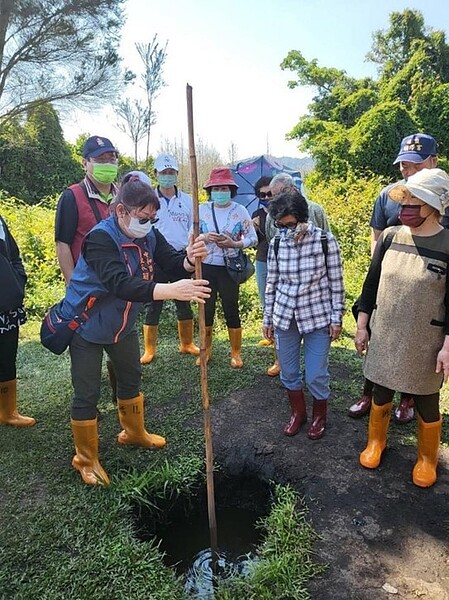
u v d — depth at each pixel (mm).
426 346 2742
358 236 9969
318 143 16531
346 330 6020
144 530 2852
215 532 2662
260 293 5012
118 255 2625
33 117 15938
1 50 11578
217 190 4273
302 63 19359
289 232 3250
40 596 2199
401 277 2771
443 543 2520
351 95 18172
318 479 3041
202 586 2480
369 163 15133
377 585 2271
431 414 2893
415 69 16953
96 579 2285
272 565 2328
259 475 3316
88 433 2984
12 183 15727
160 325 6070
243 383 4359
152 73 9266
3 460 3211
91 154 3193
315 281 3262
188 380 4449
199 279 2445
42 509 2744
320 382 3377
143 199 2520
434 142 3254
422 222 2656
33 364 4914
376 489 2936
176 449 3367
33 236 8523
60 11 11094
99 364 2951
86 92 12188
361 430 3586
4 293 3189
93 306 2764
